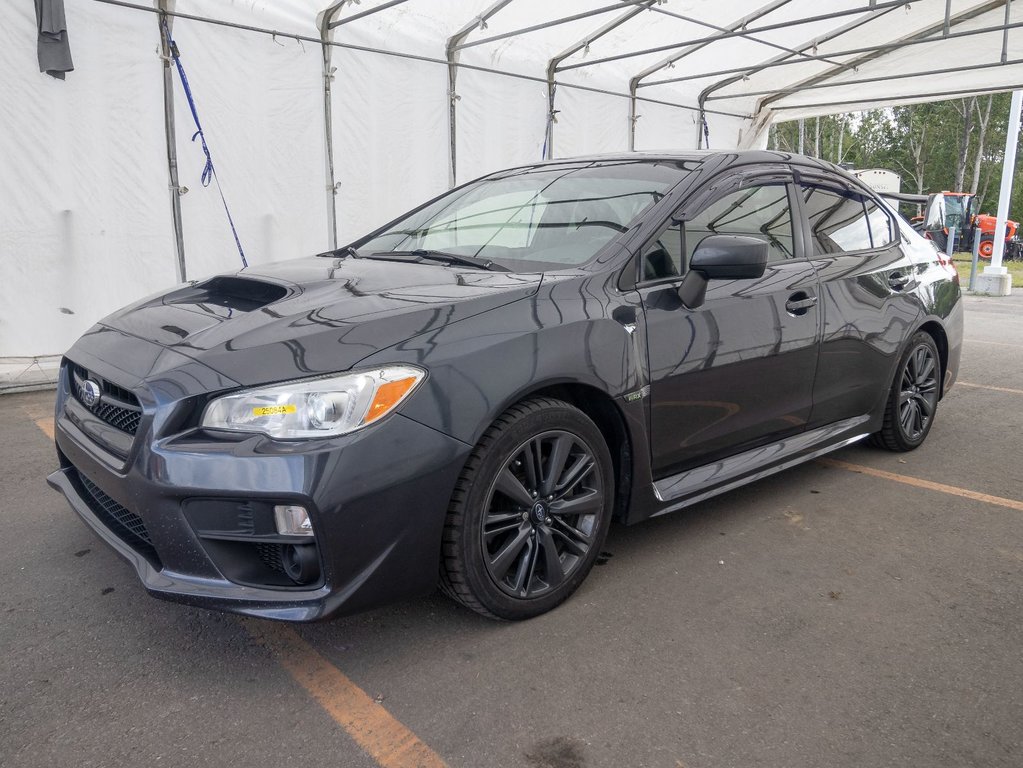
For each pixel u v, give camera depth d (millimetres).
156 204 5918
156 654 2273
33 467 3877
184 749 1872
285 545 2064
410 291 2398
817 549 3033
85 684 2123
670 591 2674
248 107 6262
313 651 2293
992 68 9695
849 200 3834
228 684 2133
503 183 3514
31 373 5477
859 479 3852
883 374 3814
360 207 7086
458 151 7723
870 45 9156
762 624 2467
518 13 7102
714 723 1982
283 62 6379
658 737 1928
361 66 6855
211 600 2014
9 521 3203
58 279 5570
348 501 1967
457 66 7492
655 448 2723
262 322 2191
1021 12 8352
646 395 2633
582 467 2512
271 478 1922
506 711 2021
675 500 2818
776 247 3266
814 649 2332
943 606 2605
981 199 37188
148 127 5789
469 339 2205
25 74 5227
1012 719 2016
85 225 5625
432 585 2213
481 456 2211
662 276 2752
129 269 5871
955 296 4379
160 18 5688
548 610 2512
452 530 2199
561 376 2357
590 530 2574
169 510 2008
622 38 8148
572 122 8789
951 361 4383
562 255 2793
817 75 10156
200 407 2014
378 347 2076
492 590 2318
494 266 2771
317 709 2027
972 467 4062
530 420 2311
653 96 9680
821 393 3432
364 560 2037
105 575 2748
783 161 3461
